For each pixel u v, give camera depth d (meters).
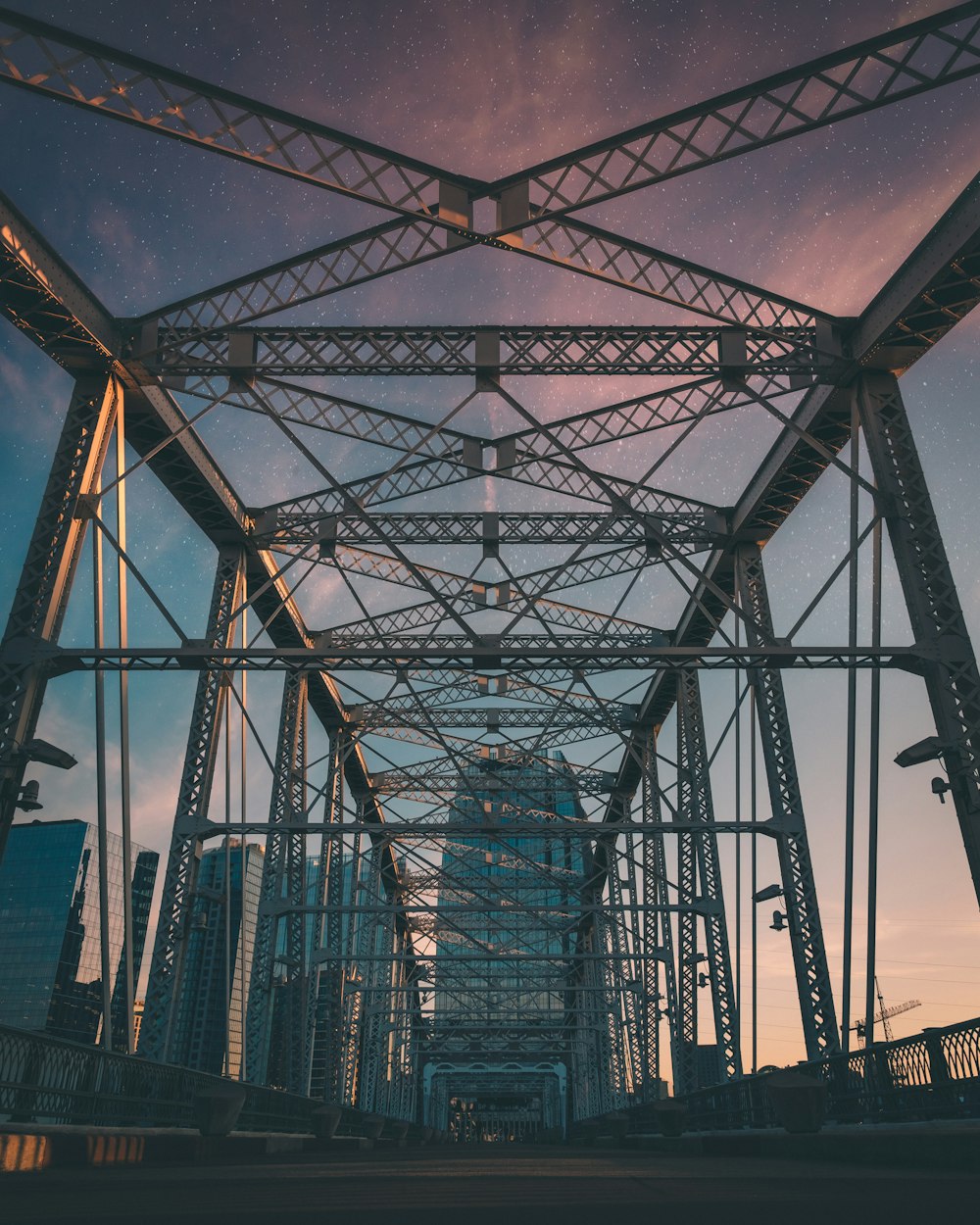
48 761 20.75
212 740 28.56
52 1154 10.63
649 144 20.19
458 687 40.34
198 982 127.31
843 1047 23.58
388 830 32.50
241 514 31.88
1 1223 4.40
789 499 30.83
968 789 20.55
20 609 22.06
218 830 27.73
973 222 20.25
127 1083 14.62
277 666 22.88
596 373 24.91
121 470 24.94
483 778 49.28
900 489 23.48
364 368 24.80
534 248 21.80
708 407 25.06
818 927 27.89
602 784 50.44
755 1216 4.68
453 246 21.73
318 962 40.31
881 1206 5.13
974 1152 8.96
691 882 37.66
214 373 24.98
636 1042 51.69
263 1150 19.64
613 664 23.22
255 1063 32.72
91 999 154.00
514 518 32.47
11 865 158.38
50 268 22.34
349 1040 45.97
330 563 32.34
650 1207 5.19
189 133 19.03
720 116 19.64
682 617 37.91
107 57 18.62
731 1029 32.88
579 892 50.12
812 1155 13.71
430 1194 6.55
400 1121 55.91
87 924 155.62
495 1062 89.56
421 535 32.28
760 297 24.27
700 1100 25.08
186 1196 6.42
